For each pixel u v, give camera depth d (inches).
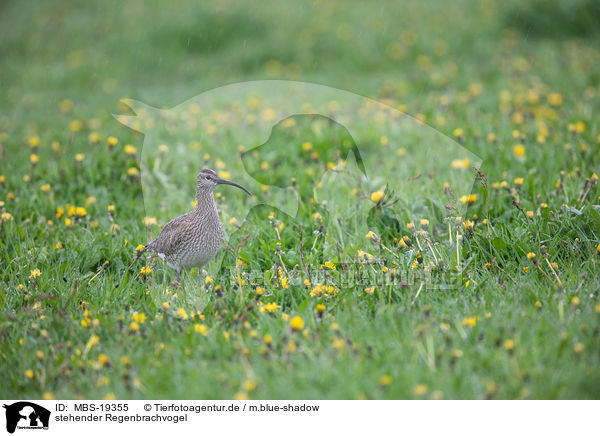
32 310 365.1
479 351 303.7
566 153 551.8
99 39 1204.5
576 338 306.0
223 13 1167.0
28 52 1210.6
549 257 397.1
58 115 852.6
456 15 1093.1
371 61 992.2
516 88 789.2
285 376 300.8
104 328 350.6
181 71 1056.2
